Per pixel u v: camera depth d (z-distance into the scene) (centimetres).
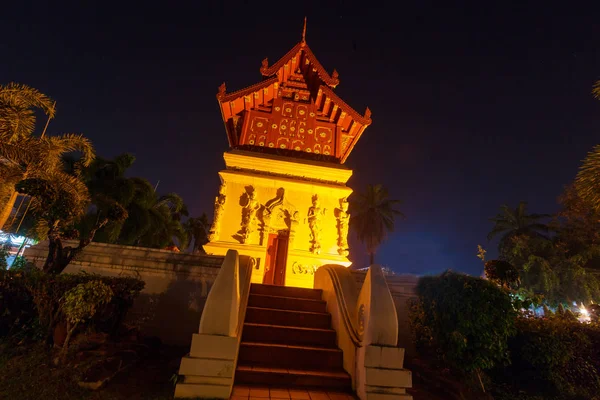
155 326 789
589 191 861
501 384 655
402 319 855
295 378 548
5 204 1045
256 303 760
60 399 440
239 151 1463
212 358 473
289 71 1705
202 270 841
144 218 2336
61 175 1017
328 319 730
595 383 661
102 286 548
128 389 494
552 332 671
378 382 495
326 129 1616
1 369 499
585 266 2762
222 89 1492
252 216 1374
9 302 611
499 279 743
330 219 1430
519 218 3528
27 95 1070
